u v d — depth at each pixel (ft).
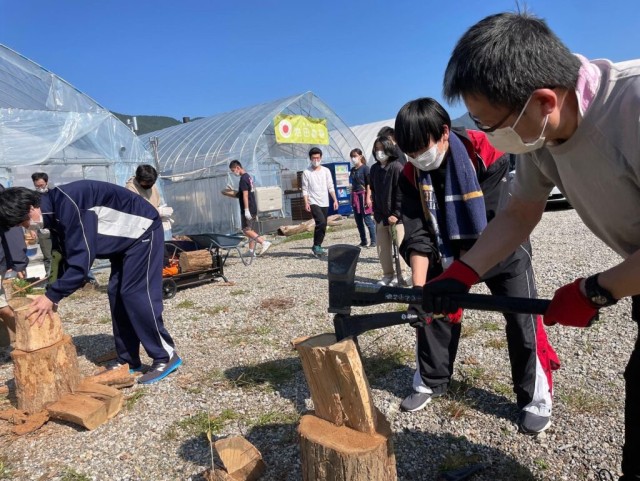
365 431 6.50
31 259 30.55
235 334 16.80
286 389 12.11
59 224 11.69
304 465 6.69
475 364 12.47
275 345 15.40
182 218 58.80
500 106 4.55
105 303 23.91
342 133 74.54
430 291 5.84
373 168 20.44
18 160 34.91
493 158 9.33
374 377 12.31
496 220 6.38
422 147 8.52
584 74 4.53
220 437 10.18
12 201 11.18
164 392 12.46
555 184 5.74
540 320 9.40
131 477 9.14
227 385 12.60
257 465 8.65
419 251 9.61
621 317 14.67
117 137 41.14
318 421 6.89
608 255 23.99
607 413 9.75
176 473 9.16
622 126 4.47
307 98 65.92
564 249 26.66
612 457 8.45
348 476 6.16
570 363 12.15
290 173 64.69
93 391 11.78
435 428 9.84
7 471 9.55
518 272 9.18
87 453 10.02
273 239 46.60
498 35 4.41
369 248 33.99
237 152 54.24
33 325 11.55
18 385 11.48
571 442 8.96
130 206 12.80
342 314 6.47
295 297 21.31
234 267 31.42
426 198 9.27
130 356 14.10
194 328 17.76
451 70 4.74
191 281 24.70
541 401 9.35
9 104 41.37
